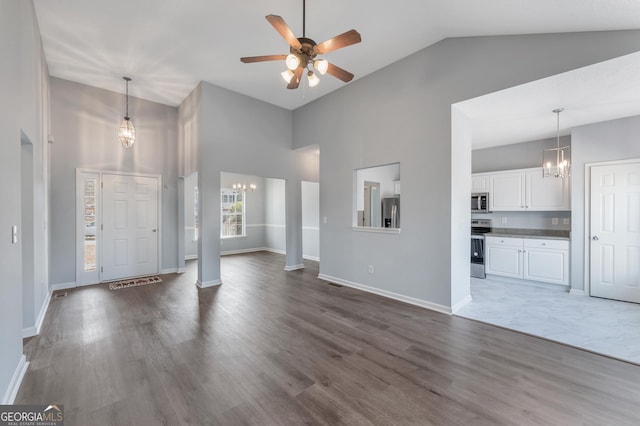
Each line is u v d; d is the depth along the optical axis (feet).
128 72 13.97
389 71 13.04
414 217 12.17
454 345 8.59
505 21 8.66
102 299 12.98
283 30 7.25
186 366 7.43
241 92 16.26
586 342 8.73
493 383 6.71
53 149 14.46
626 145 12.25
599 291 12.98
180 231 18.56
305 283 15.78
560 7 7.24
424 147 11.77
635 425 5.36
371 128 13.85
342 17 9.77
